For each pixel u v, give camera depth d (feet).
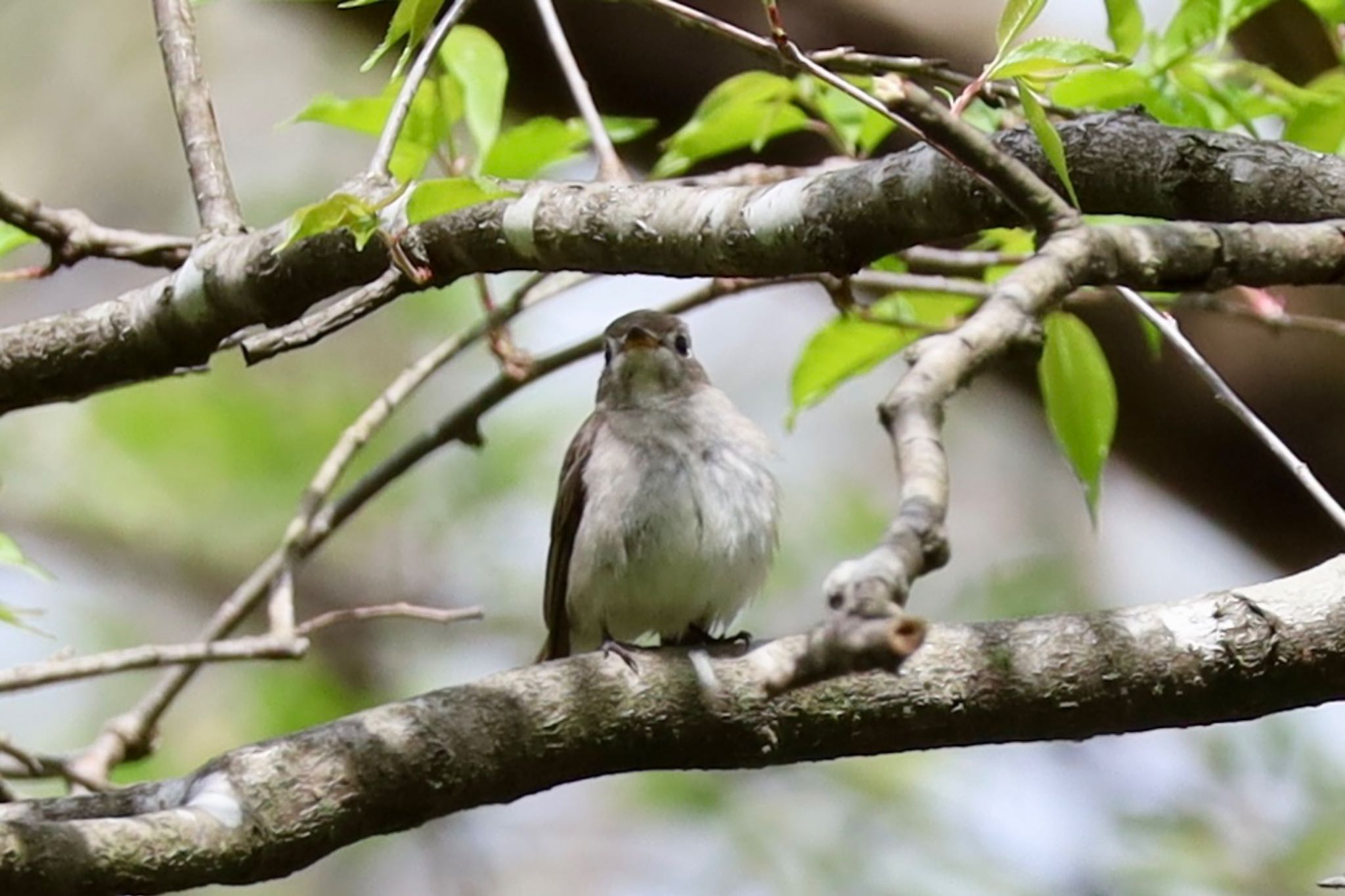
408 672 54.34
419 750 20.01
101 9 58.08
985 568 56.65
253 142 53.98
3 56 57.77
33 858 17.46
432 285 21.11
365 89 52.85
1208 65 26.37
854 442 61.46
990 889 48.85
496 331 33.04
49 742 54.13
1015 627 20.86
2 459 57.16
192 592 57.41
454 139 29.43
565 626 34.65
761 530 32.07
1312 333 34.35
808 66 18.24
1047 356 25.29
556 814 57.26
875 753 21.03
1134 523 57.52
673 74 34.32
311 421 55.93
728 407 33.12
